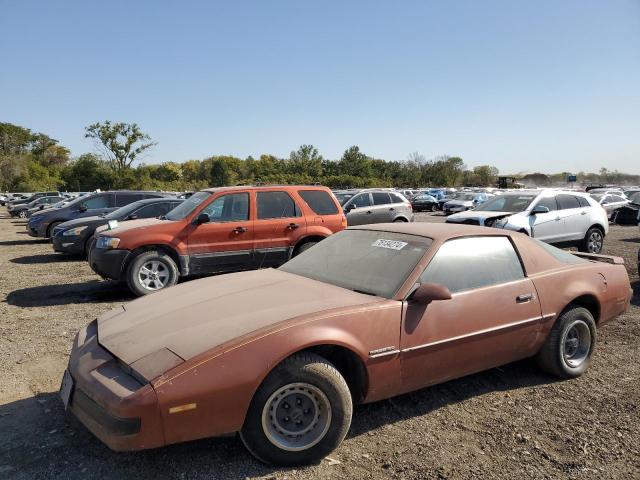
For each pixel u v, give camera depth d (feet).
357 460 9.52
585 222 38.22
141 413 7.85
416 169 261.85
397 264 11.50
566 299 13.24
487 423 11.10
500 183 194.59
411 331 10.41
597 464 9.49
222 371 8.36
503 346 12.13
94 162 205.16
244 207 25.88
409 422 11.10
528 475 9.11
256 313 9.77
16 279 29.91
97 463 9.29
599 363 14.97
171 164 311.27
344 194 59.82
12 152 284.00
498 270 12.38
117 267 23.34
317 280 12.07
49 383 13.21
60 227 37.76
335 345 9.57
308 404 9.26
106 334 9.96
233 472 9.00
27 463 9.28
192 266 24.59
